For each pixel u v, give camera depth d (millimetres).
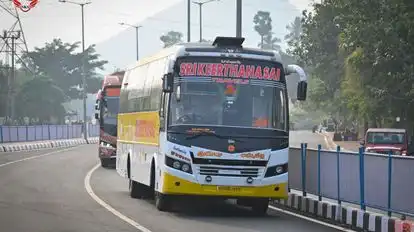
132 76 23344
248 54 17406
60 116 106750
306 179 19688
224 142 16922
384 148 35500
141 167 20516
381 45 37312
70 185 25891
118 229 14672
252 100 17234
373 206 15953
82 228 14766
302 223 16516
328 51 63344
